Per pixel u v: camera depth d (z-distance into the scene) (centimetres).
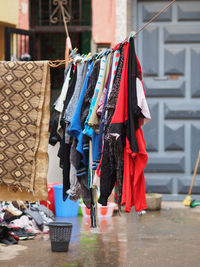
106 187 745
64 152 845
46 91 805
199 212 1314
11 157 802
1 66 814
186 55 1445
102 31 1377
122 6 1375
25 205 1167
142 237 1052
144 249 960
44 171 796
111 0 1378
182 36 1441
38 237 1055
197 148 1438
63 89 868
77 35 1436
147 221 1209
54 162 1338
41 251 948
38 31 1425
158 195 1362
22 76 807
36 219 1095
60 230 938
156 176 1451
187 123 1445
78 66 840
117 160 740
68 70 881
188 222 1197
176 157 1443
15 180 801
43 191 796
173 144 1441
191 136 1440
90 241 1020
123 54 750
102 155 750
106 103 757
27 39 1400
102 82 775
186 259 897
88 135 780
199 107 1434
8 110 806
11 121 804
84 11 1415
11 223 1080
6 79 809
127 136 716
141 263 873
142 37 1450
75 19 1418
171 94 1444
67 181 852
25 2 1416
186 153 1443
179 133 1441
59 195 1278
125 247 973
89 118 771
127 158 730
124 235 1068
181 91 1443
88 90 794
